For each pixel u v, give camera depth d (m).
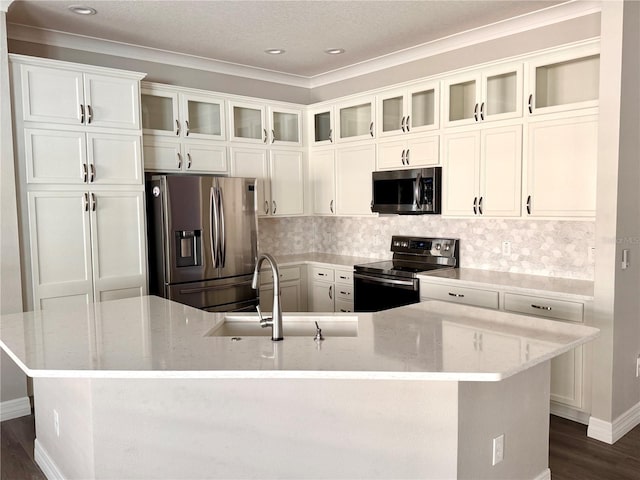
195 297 4.31
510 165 3.78
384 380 2.12
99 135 3.89
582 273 3.79
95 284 3.91
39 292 3.67
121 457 2.20
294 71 5.39
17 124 3.54
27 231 3.61
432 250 4.71
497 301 3.65
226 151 4.84
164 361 1.96
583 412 3.39
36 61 3.58
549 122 3.54
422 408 2.09
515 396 2.38
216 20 3.83
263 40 4.32
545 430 2.61
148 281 4.24
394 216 5.12
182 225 4.21
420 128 4.36
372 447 2.16
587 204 3.38
